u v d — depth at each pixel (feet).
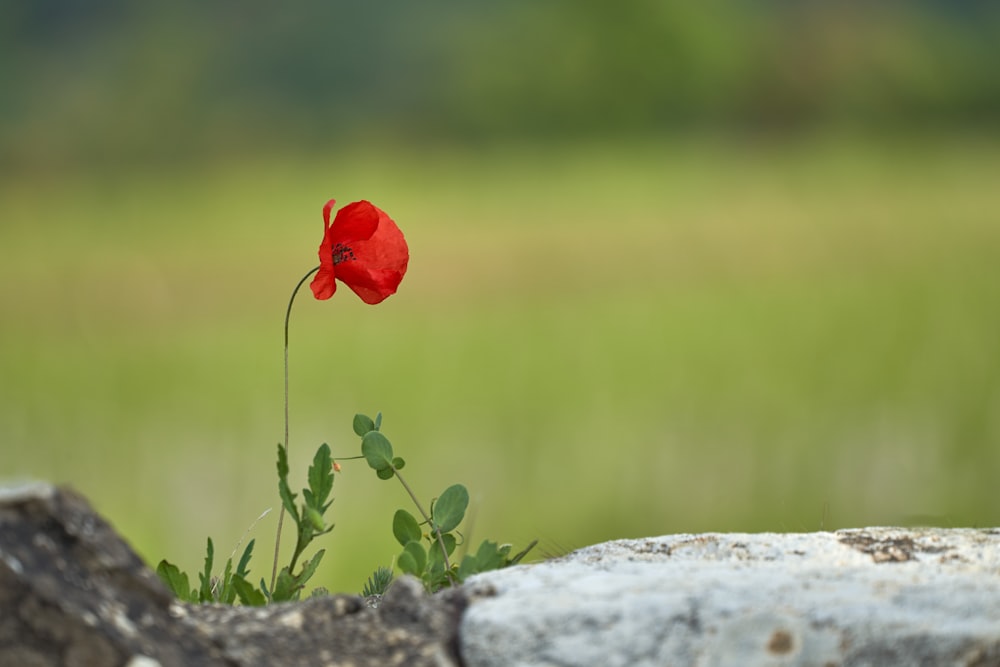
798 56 194.90
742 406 33.27
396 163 180.75
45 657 6.38
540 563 8.29
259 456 25.80
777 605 6.84
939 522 12.71
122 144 189.78
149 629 6.73
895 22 201.16
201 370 45.55
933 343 42.98
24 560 6.48
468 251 98.27
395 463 8.80
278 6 209.97
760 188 134.51
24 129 189.26
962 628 6.64
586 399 37.11
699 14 192.03
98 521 6.88
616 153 181.68
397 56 207.21
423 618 7.24
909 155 164.55
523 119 191.52
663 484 24.81
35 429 30.91
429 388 39.65
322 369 44.32
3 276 88.48
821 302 58.39
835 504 23.11
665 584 7.23
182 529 20.66
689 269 78.89
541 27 192.54
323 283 8.52
